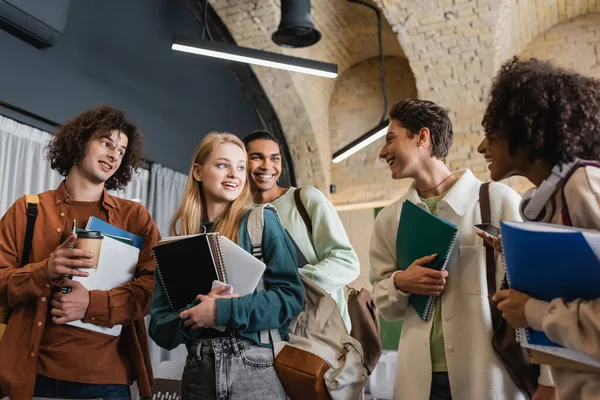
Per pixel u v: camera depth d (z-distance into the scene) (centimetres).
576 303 106
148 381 187
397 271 185
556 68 129
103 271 175
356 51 698
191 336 154
